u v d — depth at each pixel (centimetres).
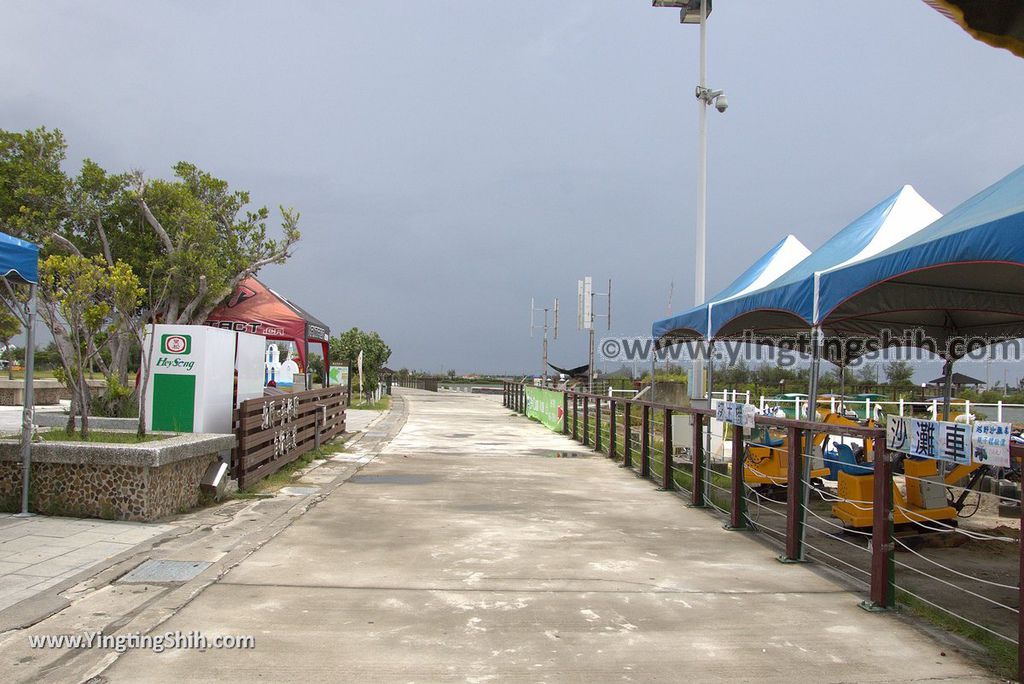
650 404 1109
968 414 1220
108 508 700
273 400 1039
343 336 3572
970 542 767
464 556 621
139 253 1425
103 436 786
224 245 1537
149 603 476
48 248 1322
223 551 613
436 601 497
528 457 1383
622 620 469
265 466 1000
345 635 429
